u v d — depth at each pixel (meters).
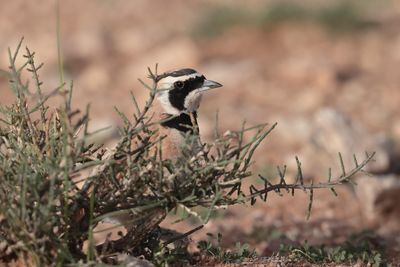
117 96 29.88
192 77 12.06
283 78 31.08
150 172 9.53
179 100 11.99
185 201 9.49
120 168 9.61
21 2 42.28
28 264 9.33
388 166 20.08
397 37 35.34
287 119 25.06
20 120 10.09
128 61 33.88
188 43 33.94
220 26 36.09
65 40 35.97
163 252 10.33
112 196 9.62
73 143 9.01
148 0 42.50
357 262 11.79
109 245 9.89
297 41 34.78
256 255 11.62
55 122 10.03
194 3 42.06
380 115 27.34
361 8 38.50
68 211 9.34
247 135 24.33
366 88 30.05
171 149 11.30
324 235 16.03
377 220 17.69
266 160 21.66
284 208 17.98
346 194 18.84
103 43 35.31
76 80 31.64
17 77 9.45
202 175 9.62
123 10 41.34
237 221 16.67
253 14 36.31
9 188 9.30
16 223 9.02
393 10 39.22
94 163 9.30
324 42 34.72
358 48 34.25
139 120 9.72
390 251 14.27
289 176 19.88
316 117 23.89
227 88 30.22
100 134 23.00
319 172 20.19
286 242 14.80
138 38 36.00
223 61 32.94
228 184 9.64
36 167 9.62
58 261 9.00
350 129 21.06
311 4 37.69
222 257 11.12
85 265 8.98
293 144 23.16
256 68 31.86
